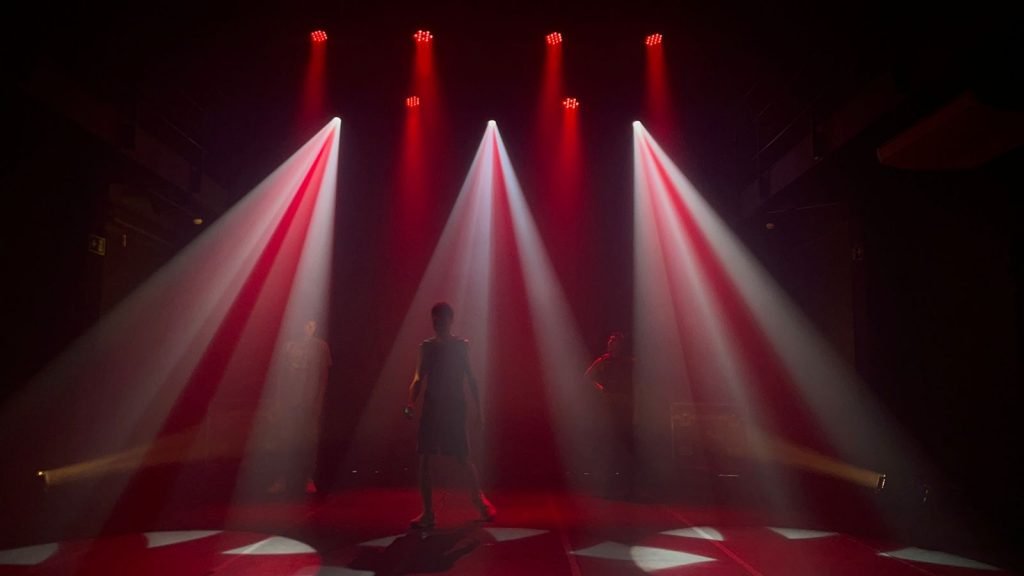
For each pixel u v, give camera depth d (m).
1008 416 6.70
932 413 7.63
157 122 8.80
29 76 6.09
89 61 7.16
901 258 8.01
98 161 8.02
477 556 4.62
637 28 9.35
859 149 7.49
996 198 6.81
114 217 9.16
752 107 10.22
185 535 5.36
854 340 8.48
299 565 4.39
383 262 12.30
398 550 4.81
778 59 8.68
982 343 7.01
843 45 7.18
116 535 5.36
